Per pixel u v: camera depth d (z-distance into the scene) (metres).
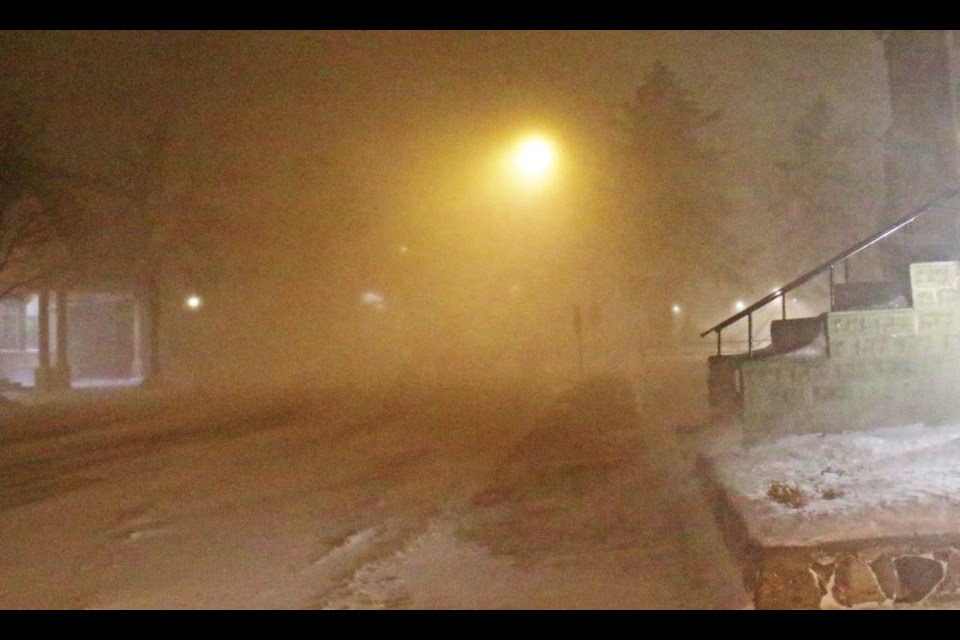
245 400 28.36
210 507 11.27
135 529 10.16
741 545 6.96
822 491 7.50
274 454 15.72
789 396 10.33
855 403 10.23
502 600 7.23
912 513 6.64
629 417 17.84
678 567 7.78
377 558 8.62
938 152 14.39
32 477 14.10
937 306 10.23
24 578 8.30
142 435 19.44
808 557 6.29
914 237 14.18
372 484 12.45
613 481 11.49
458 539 9.22
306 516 10.57
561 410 20.41
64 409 27.38
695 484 10.70
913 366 10.20
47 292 38.28
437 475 12.94
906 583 6.23
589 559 8.20
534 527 9.48
